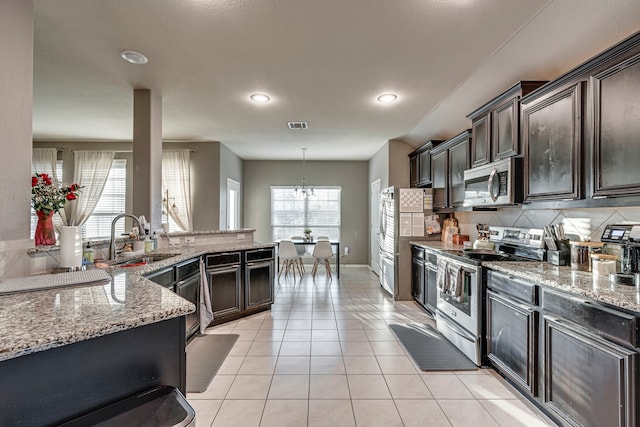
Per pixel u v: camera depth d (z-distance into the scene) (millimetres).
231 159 6309
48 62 2592
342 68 2707
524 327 1997
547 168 2137
